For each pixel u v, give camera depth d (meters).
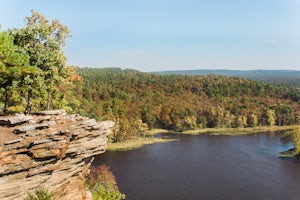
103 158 93.44
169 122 171.62
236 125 173.88
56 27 33.12
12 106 37.88
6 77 28.34
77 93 170.38
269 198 59.75
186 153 100.25
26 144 20.16
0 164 18.75
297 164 86.06
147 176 73.38
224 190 63.84
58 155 22.03
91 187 42.06
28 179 20.80
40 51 31.84
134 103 181.00
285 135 109.44
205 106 189.88
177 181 69.56
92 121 25.88
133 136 134.12
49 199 20.66
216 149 107.31
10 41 26.53
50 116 24.56
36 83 31.41
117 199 42.81
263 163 86.88
